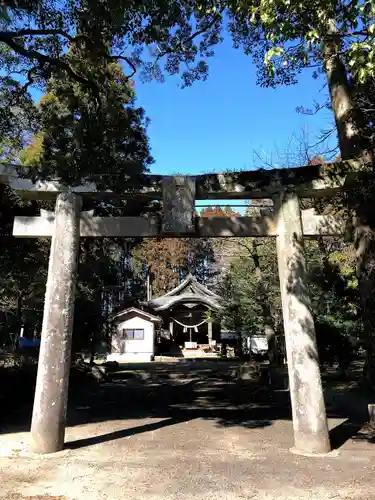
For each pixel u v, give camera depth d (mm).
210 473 5164
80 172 7008
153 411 10062
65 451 6191
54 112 8320
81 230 7199
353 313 12977
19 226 7184
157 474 5133
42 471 5258
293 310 6605
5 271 12102
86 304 15766
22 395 11125
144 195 7484
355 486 4660
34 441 6145
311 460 5707
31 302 16594
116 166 7184
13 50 7980
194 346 33625
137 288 43750
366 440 6793
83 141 7266
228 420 8852
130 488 4637
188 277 35719
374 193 6902
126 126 8258
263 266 19000
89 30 7719
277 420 8836
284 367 17531
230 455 6020
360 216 7375
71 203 7070
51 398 6246
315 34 5105
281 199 7199
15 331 14828
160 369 22641
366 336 7742
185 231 7184
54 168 6988
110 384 16125
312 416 6195
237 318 20781
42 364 6367
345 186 7105
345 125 8352
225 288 28469
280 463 5582
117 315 31406
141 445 6621
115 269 19297
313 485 4699
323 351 13195
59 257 6809
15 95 8516
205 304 33031
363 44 4340
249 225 7309
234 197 7602
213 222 7359
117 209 12461
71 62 8164
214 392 13648
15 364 13078
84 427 8094
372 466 5410
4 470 5305
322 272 13367
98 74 8305
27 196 7461
